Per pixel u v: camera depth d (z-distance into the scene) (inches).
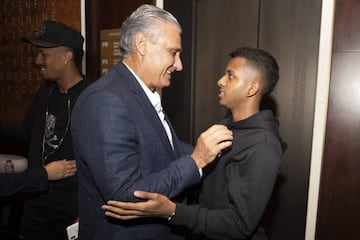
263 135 38.0
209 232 36.5
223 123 45.5
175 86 71.7
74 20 80.0
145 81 36.6
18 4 91.0
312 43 57.5
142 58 35.4
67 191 57.5
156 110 37.3
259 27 62.9
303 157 60.6
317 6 56.3
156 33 34.5
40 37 56.0
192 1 69.6
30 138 66.1
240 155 37.8
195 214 36.3
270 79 42.1
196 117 72.5
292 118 60.9
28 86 91.3
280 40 60.9
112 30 73.5
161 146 36.1
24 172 50.1
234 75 41.5
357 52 52.9
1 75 99.9
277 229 64.2
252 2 63.2
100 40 76.8
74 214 57.7
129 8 70.2
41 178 50.5
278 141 38.6
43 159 59.5
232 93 41.7
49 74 57.6
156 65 35.4
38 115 62.2
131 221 36.1
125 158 31.7
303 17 57.9
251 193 35.5
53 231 60.1
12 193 48.1
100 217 35.9
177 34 35.9
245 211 35.5
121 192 31.0
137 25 34.9
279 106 61.9
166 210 33.8
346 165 55.7
